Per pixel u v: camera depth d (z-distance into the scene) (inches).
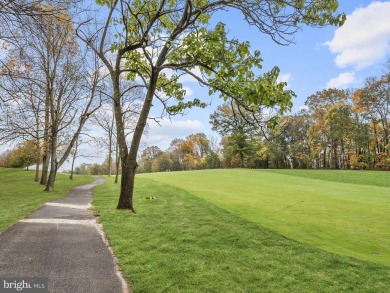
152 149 3806.6
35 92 735.1
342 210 517.7
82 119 848.3
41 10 201.0
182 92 435.2
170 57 406.0
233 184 962.1
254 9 290.8
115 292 184.7
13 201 551.8
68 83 860.0
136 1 428.5
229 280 212.4
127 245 277.0
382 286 211.0
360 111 2132.1
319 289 204.4
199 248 279.9
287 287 205.6
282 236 333.1
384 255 285.7
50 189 807.1
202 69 351.3
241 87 283.0
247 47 296.0
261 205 554.3
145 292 189.8
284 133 2423.7
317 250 284.8
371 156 2144.4
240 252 273.7
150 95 415.8
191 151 3469.5
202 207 503.5
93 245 271.3
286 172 1662.2
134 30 439.8
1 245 254.5
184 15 367.9
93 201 581.9
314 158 2586.1
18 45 241.4
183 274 218.4
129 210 439.2
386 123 2126.0
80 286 188.2
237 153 2429.9
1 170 1756.9
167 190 748.6
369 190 829.2
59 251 248.4
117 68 438.0
